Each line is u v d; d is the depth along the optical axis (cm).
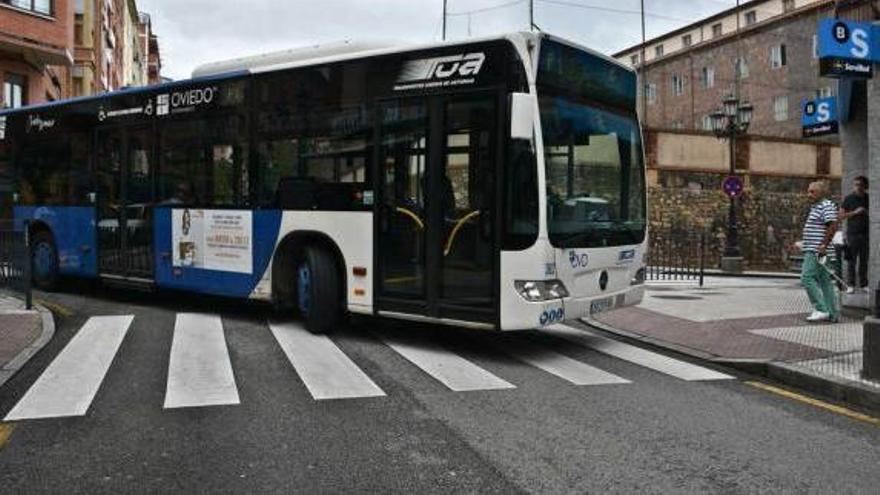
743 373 753
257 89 977
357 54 884
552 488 431
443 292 804
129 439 513
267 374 703
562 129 788
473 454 488
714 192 2983
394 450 494
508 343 893
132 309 1107
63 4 2414
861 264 1214
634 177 902
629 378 718
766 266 3048
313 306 897
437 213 808
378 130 859
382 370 730
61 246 1269
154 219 1100
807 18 4734
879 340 660
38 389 640
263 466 463
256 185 974
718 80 5425
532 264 755
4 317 976
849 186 1258
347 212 884
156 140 1102
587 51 831
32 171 1325
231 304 1173
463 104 794
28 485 433
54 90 2853
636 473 457
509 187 759
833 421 582
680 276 2019
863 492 433
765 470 466
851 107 1241
